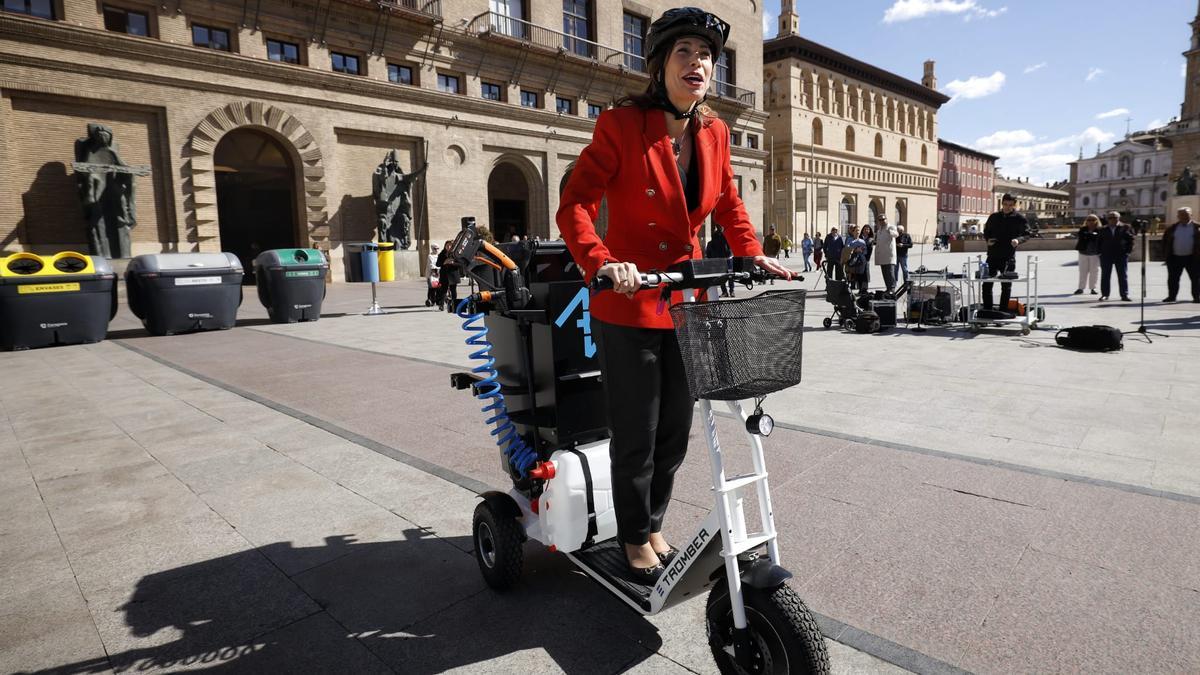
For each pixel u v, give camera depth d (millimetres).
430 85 25422
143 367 8062
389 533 3275
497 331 2887
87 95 17797
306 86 22000
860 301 10133
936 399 5520
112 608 2637
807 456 4148
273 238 22484
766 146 52688
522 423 2758
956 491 3531
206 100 19891
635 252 2152
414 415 5465
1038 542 2934
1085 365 6770
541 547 3141
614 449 2230
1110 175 105438
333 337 10422
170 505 3664
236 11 20344
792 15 52594
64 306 9797
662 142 2094
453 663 2252
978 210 93375
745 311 1760
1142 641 2213
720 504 1866
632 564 2320
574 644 2342
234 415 5594
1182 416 4812
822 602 2516
